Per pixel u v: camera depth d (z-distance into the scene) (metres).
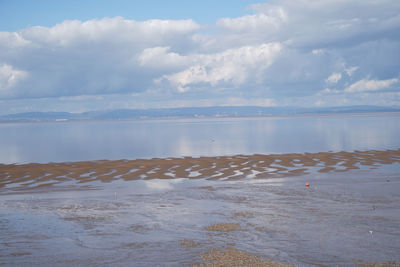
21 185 28.17
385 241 14.28
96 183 28.77
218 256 12.94
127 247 14.11
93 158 49.22
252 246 13.99
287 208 19.69
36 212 19.70
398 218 17.36
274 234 15.30
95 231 16.19
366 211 18.77
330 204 20.41
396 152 45.78
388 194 22.75
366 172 31.78
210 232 15.73
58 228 16.69
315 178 29.30
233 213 18.84
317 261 12.53
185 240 14.76
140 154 53.47
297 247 13.80
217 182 28.47
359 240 14.43
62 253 13.57
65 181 29.77
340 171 32.62
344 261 12.51
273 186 26.27
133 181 29.53
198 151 56.56
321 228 15.99
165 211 19.59
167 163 39.38
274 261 12.55
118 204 21.45
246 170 34.12
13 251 13.81
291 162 39.00
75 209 20.31
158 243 14.48
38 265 12.52
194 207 20.39
